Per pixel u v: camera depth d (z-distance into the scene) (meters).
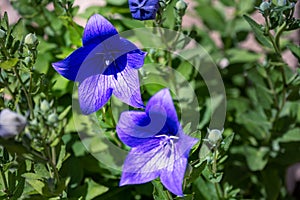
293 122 0.77
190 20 1.03
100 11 0.78
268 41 0.68
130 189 0.74
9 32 0.63
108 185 0.72
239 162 0.78
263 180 0.79
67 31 0.79
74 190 0.69
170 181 0.55
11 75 0.65
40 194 0.63
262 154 0.77
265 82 0.76
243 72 0.87
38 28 0.81
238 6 0.88
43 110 0.57
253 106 0.81
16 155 0.61
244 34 0.90
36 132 0.57
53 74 0.74
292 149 0.77
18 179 0.64
